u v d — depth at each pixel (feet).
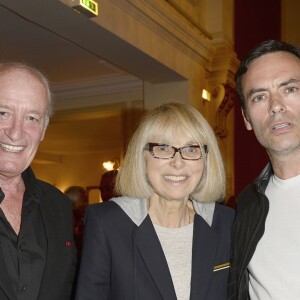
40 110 6.29
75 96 24.94
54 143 41.39
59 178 46.09
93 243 6.26
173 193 6.38
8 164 6.21
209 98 21.30
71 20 13.70
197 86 20.63
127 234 6.31
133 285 6.08
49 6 12.72
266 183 6.71
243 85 6.58
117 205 6.55
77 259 7.63
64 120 26.07
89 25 14.03
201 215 6.69
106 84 23.86
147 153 6.52
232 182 22.65
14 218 6.39
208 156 6.75
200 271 6.26
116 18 14.93
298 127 6.10
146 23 16.47
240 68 6.70
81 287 6.12
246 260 6.22
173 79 19.88
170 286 6.06
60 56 20.68
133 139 6.69
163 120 6.40
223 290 6.45
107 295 6.24
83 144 41.81
